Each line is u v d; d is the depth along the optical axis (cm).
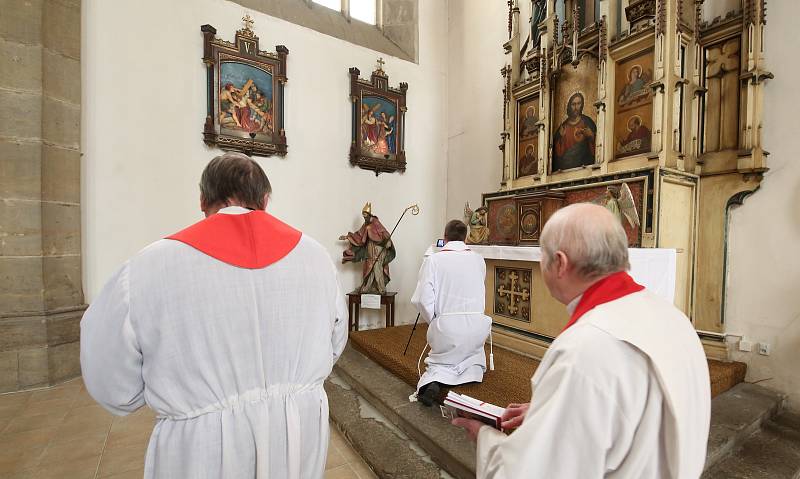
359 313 574
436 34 653
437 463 232
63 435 265
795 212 297
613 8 391
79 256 383
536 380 91
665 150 332
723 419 251
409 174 625
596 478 74
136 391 97
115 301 89
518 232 417
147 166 420
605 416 75
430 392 273
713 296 339
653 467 77
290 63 517
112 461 235
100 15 394
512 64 504
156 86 425
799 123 296
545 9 468
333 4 596
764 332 312
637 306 86
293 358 106
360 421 283
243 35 475
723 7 344
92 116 390
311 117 533
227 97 466
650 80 356
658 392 76
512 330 404
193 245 97
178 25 439
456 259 286
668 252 282
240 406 97
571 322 91
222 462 93
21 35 346
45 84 358
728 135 334
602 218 95
